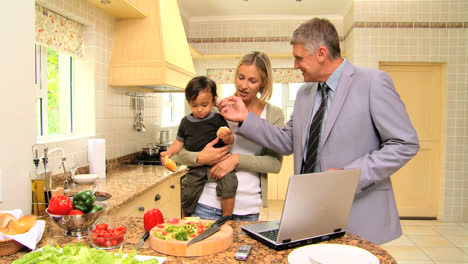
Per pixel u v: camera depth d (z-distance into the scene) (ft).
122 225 4.15
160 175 9.04
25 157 5.11
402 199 15.79
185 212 5.67
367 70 4.74
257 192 5.49
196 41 17.95
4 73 4.77
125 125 11.17
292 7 16.22
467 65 15.01
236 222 4.61
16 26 4.98
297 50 4.75
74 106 9.29
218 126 5.82
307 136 5.02
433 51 15.03
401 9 15.02
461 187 15.20
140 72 10.00
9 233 3.63
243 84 5.13
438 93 15.51
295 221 3.57
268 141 5.09
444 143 15.21
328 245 3.40
